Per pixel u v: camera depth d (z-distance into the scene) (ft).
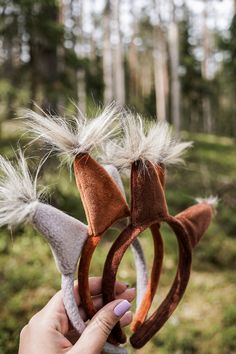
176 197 20.17
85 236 2.93
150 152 2.99
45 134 2.79
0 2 15.20
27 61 16.26
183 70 68.23
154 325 3.45
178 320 10.52
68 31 16.99
